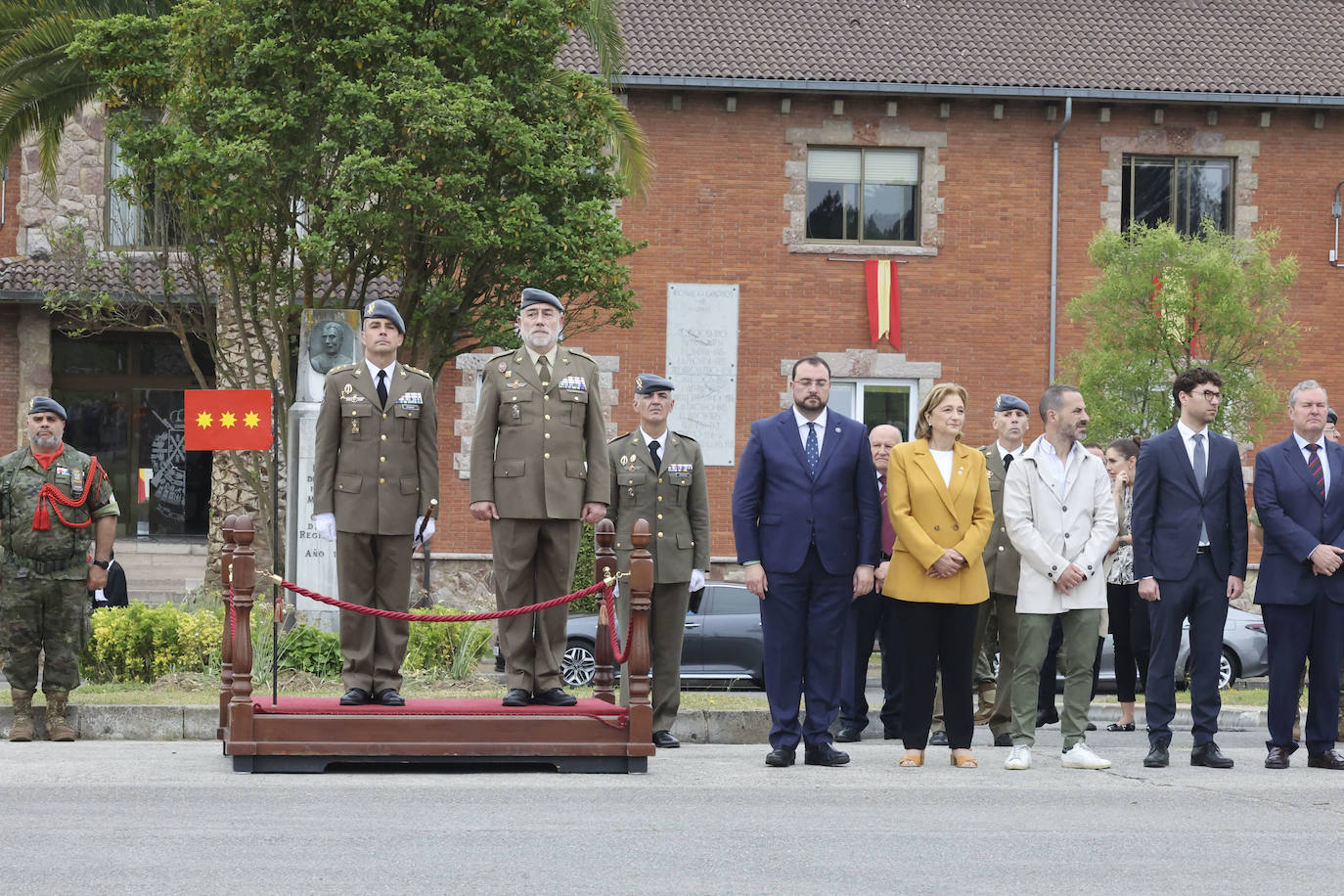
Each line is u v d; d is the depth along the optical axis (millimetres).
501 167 18250
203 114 17844
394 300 21641
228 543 10430
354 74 17609
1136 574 10133
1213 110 25125
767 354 24812
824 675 9719
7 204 25656
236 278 18516
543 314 9695
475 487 9562
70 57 18266
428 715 9039
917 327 25000
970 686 9766
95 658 13758
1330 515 10047
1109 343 21375
